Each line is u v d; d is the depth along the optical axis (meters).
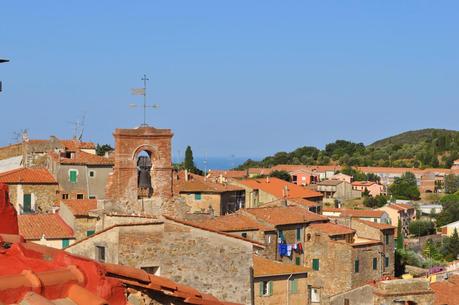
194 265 32.19
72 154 112.62
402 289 35.50
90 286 12.72
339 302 86.56
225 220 98.62
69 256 13.70
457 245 159.75
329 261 107.75
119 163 40.03
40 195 103.12
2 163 120.12
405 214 199.50
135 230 31.34
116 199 39.84
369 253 111.31
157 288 19.28
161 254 31.67
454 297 52.56
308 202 131.12
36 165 114.19
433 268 123.25
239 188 141.38
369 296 83.88
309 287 104.75
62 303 11.78
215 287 32.50
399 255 132.75
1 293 11.11
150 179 40.75
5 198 16.75
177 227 31.94
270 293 78.31
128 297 19.23
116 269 18.92
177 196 41.00
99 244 32.00
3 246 14.59
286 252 105.12
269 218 104.44
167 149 40.84
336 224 115.88
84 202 84.88
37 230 81.44
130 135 40.19
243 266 33.03
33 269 12.52
